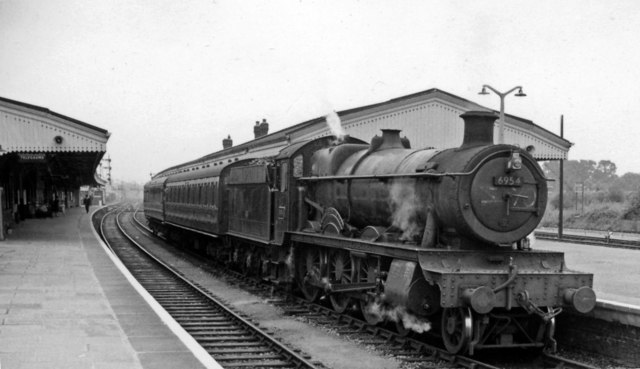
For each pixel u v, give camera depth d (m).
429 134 24.81
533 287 9.34
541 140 26.50
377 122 23.89
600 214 41.88
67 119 23.39
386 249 10.41
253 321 12.01
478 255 9.64
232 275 18.84
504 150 9.55
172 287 16.22
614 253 21.75
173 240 30.98
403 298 9.55
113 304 10.85
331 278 12.84
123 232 36.28
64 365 7.05
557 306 9.65
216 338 10.40
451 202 9.42
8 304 10.71
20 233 28.08
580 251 22.52
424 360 9.27
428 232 9.94
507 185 9.57
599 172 103.19
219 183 19.69
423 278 9.59
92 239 25.50
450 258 9.52
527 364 9.59
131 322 9.41
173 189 29.53
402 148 12.11
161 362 7.23
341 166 13.11
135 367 7.02
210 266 21.45
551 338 9.65
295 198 14.27
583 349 10.34
